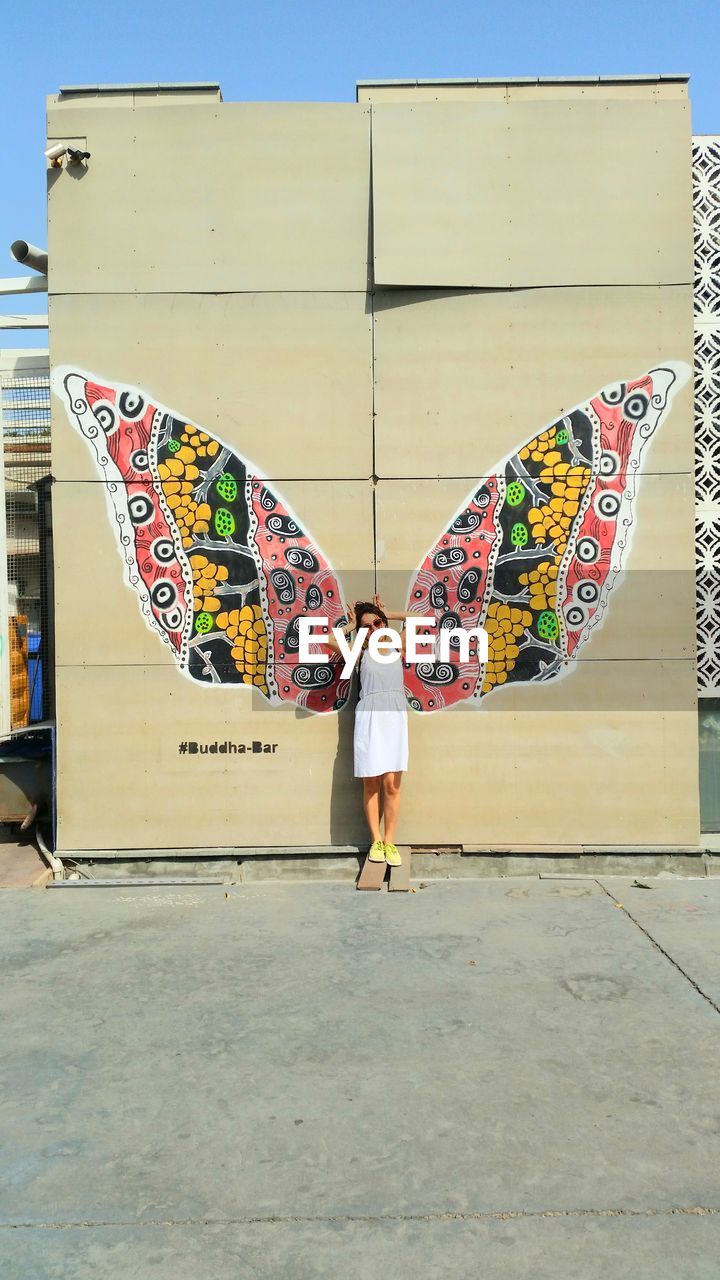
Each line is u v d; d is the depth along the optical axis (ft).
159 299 20.44
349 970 15.40
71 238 20.40
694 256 20.74
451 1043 12.91
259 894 19.56
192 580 20.54
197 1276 8.63
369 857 20.04
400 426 20.52
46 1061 12.49
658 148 20.22
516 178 20.26
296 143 20.31
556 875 20.53
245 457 20.52
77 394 20.51
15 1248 9.00
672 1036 13.08
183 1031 13.30
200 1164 10.27
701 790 21.45
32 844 22.85
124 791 20.54
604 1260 8.81
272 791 20.59
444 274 20.27
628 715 20.53
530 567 20.53
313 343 20.48
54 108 20.31
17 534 24.16
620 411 20.44
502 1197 9.70
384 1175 10.06
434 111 20.17
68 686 20.53
